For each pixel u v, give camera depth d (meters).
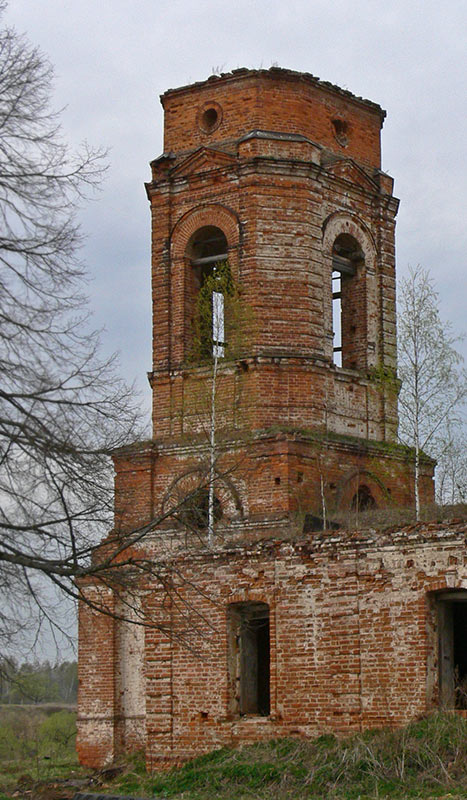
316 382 32.50
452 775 19.77
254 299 32.59
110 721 31.80
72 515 18.17
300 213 33.03
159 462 32.81
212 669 24.98
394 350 34.97
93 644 32.31
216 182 33.66
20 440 17.22
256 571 24.62
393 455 33.72
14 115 17.94
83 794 21.77
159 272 34.34
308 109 33.91
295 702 23.62
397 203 35.66
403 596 22.59
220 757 23.86
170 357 33.81
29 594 17.69
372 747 21.11
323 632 23.52
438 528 22.39
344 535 23.55
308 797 20.05
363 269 34.88
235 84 33.88
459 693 22.80
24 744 41.31
